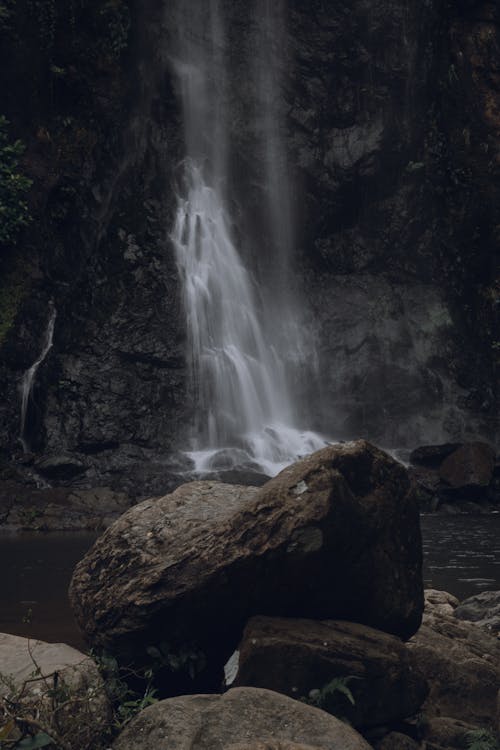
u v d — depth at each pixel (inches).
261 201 1075.9
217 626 199.3
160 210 1008.2
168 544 203.9
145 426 900.0
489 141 1078.4
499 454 998.4
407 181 1082.7
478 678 218.8
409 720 200.5
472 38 1087.0
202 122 1067.9
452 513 802.8
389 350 1032.8
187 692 205.3
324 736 160.1
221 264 1023.0
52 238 949.8
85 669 184.4
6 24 950.4
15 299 914.1
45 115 973.8
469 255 1075.9
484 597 295.9
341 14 1067.3
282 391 1013.8
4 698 169.5
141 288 946.1
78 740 169.0
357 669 189.2
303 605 199.3
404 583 210.1
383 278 1079.0
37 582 417.4
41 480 807.7
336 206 1078.4
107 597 202.2
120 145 1014.4
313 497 193.8
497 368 1045.8
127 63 1027.3
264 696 166.7
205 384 951.6
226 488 224.1
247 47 1079.6
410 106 1079.6
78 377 887.7
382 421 1013.2
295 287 1062.4
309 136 1074.7
